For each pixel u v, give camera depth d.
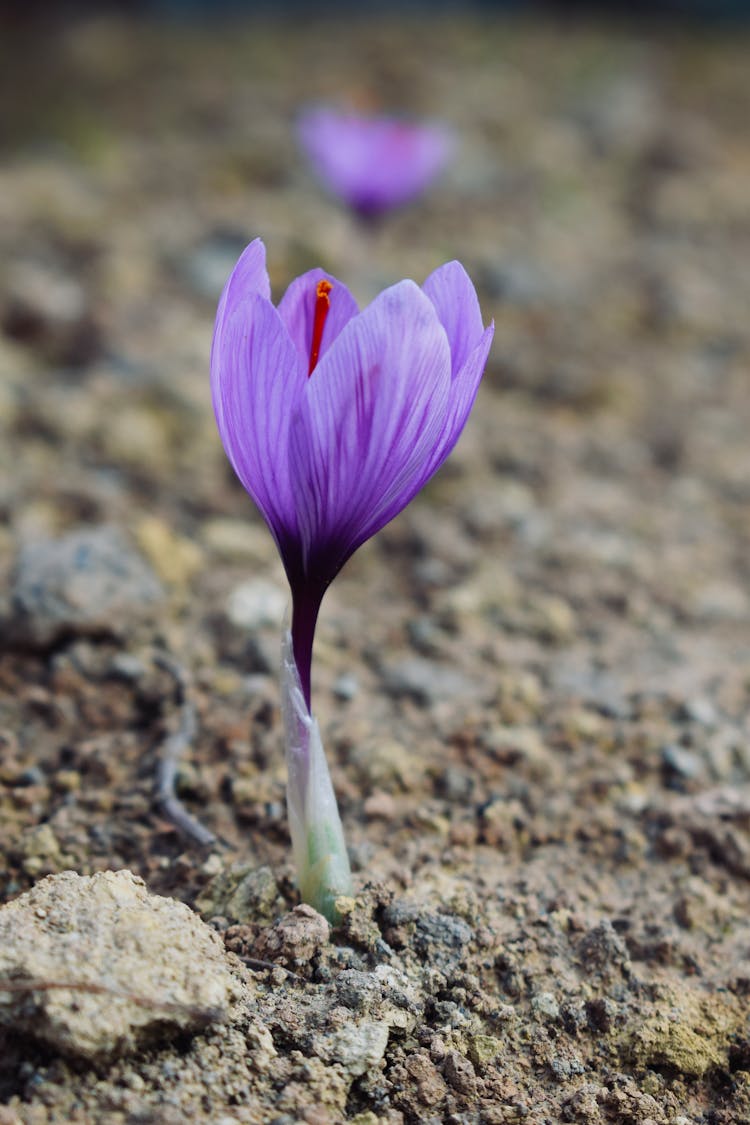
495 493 0.67
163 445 0.66
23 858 0.46
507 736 0.51
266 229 0.93
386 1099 0.42
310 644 0.43
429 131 0.78
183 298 0.84
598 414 0.78
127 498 0.62
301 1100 0.41
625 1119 0.42
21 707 0.50
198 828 0.47
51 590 0.52
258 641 0.53
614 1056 0.44
